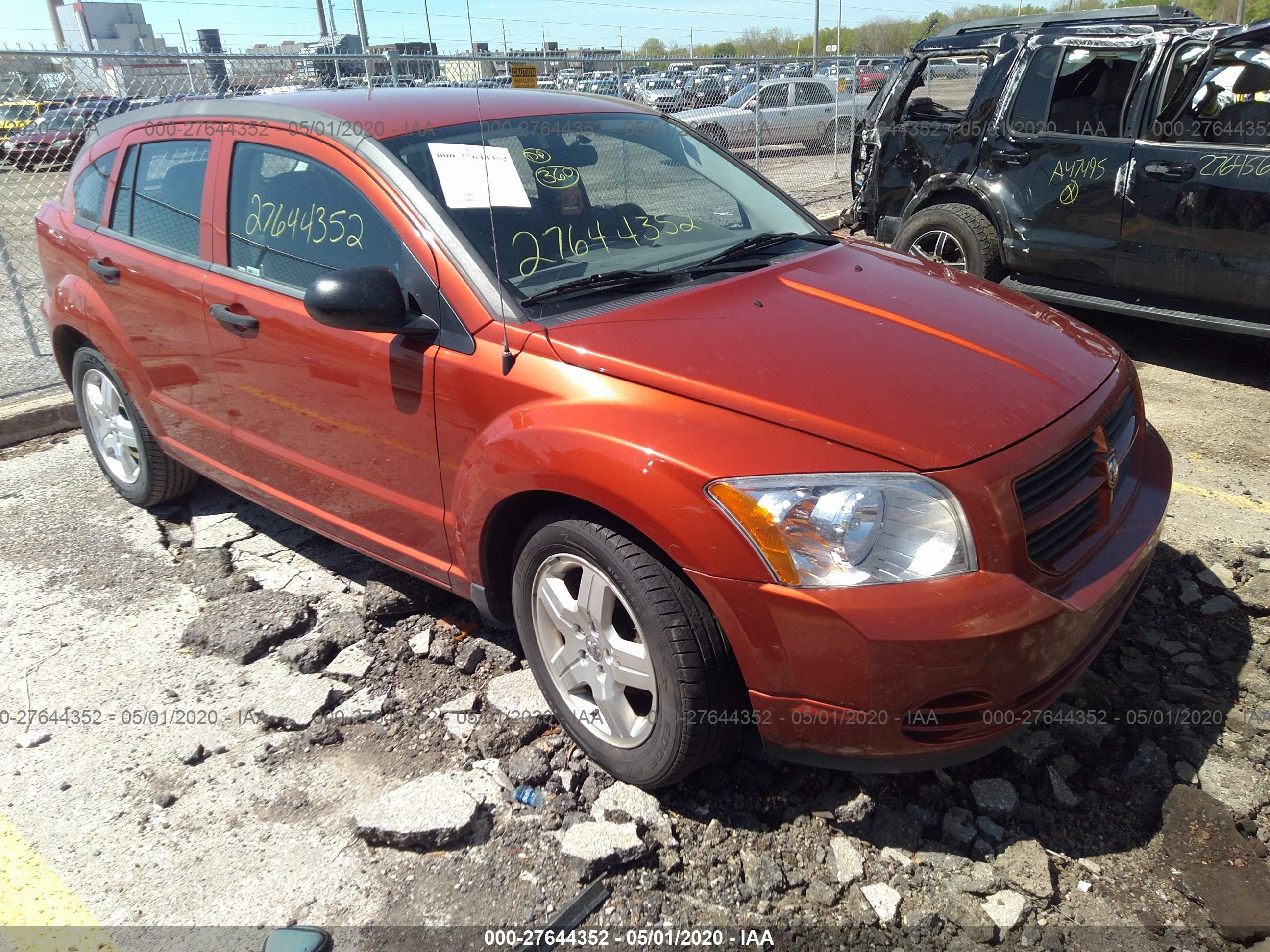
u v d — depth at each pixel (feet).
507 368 8.55
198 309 11.51
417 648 10.64
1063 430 8.02
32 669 10.77
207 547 13.29
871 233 25.34
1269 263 16.74
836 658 7.09
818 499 7.16
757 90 39.09
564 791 8.68
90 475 16.07
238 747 9.46
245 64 31.71
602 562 7.98
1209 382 18.83
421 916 7.54
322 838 8.34
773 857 7.95
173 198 12.23
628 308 9.09
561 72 43.29
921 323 9.17
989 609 7.03
